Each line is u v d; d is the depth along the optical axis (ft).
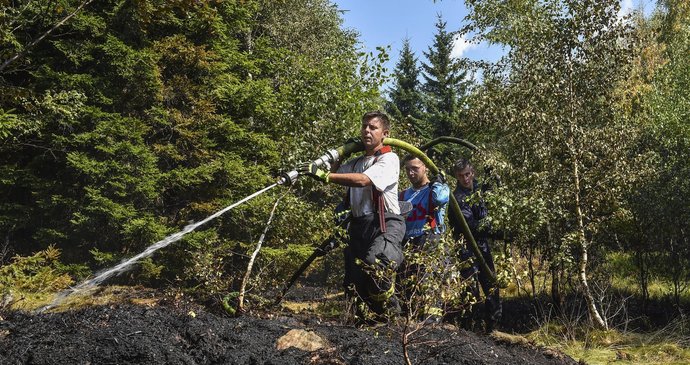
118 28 40.60
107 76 40.01
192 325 11.39
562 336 20.43
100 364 9.96
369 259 13.89
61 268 34.50
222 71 44.83
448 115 111.45
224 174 41.60
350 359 10.76
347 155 15.11
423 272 12.89
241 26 47.67
